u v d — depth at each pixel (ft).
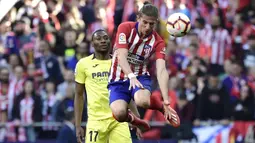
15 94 131.75
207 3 156.46
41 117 128.47
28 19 150.51
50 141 122.83
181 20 72.23
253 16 155.22
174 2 152.25
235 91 132.26
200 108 127.03
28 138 124.36
